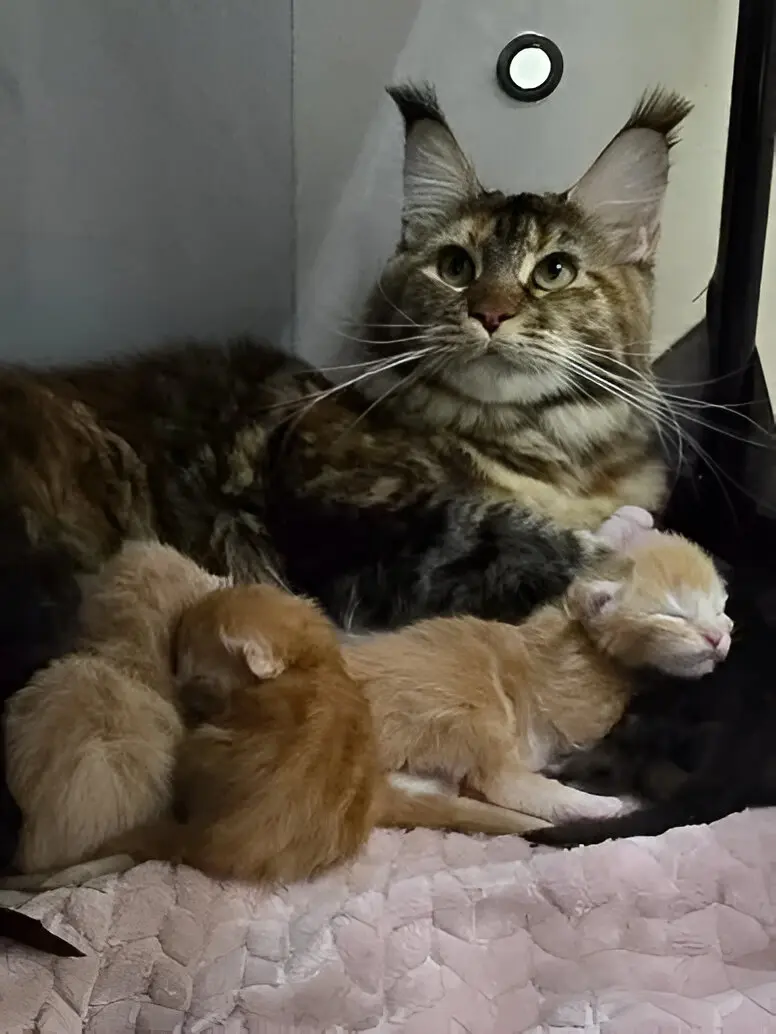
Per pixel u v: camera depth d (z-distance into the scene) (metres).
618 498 1.11
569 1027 0.67
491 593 1.00
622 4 1.16
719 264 1.18
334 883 0.77
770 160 1.13
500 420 1.09
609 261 1.11
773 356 1.21
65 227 1.12
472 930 0.74
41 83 1.07
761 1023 0.67
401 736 0.86
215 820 0.77
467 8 1.16
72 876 0.77
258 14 1.11
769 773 0.88
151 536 1.00
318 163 1.17
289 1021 0.67
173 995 0.68
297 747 0.78
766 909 0.77
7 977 0.70
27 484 0.94
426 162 1.13
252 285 1.19
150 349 1.16
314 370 1.17
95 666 0.82
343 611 1.00
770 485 1.12
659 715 0.91
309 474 1.06
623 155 1.10
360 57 1.15
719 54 1.17
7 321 1.13
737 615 0.96
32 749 0.77
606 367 1.10
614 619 0.89
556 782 0.88
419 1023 0.68
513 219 1.09
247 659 0.80
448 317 1.07
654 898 0.77
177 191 1.15
